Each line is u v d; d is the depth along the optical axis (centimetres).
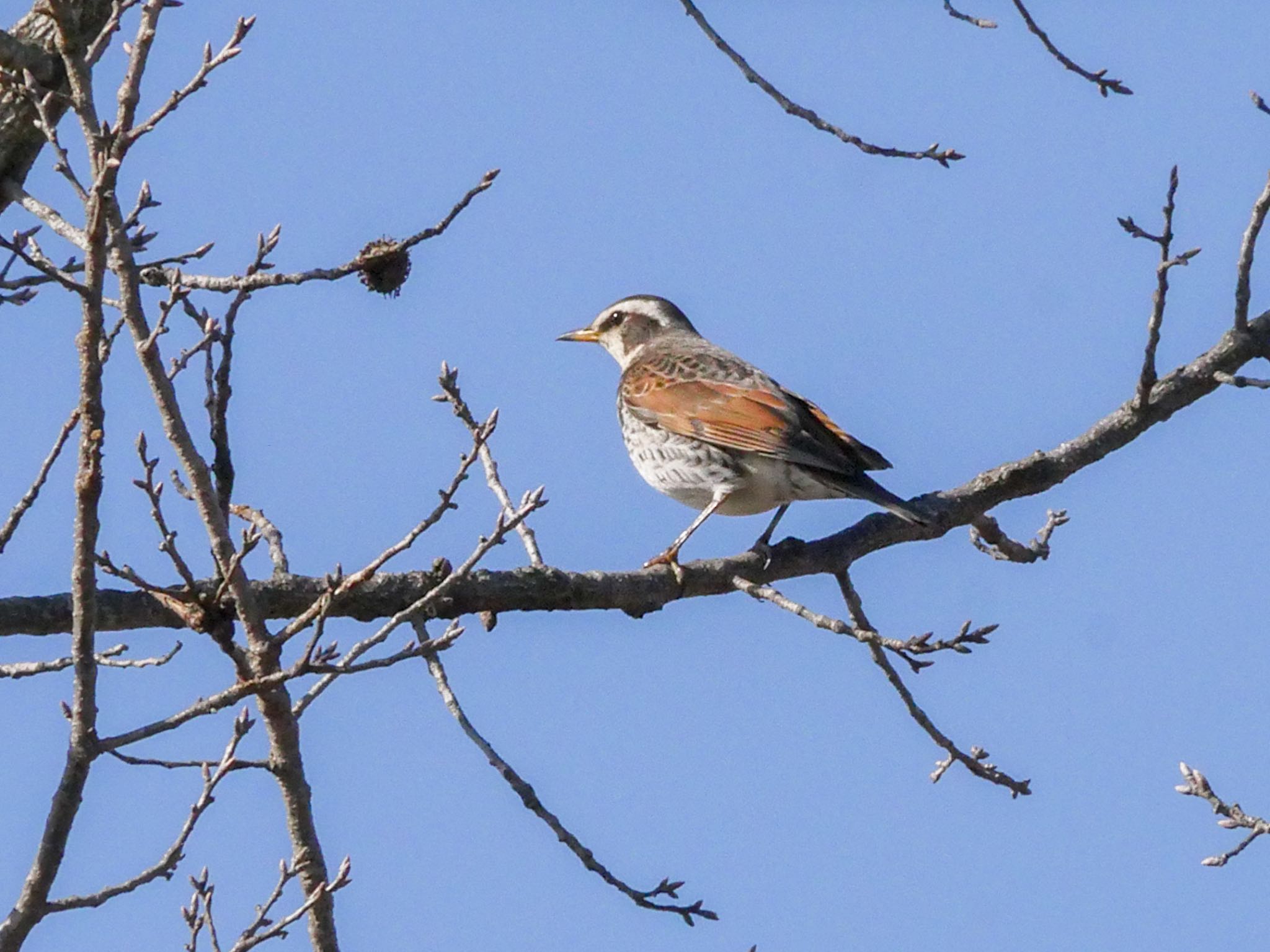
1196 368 1592
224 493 1008
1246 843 1249
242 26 834
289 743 1005
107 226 817
